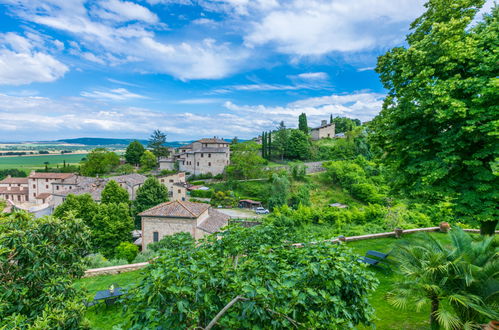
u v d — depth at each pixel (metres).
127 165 84.62
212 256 6.20
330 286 5.86
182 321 4.82
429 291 7.18
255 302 4.70
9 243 7.03
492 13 12.07
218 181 64.44
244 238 8.22
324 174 58.12
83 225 8.94
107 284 13.23
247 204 53.59
